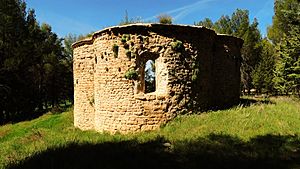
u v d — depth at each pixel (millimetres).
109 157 9164
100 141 12094
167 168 8414
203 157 9125
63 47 46281
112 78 14211
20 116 32469
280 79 27766
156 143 10953
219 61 17391
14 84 31953
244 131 11594
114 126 14156
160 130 13172
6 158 10930
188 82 14242
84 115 17391
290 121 12617
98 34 14836
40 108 37719
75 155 9398
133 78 13828
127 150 9969
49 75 38969
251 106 15914
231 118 13273
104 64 14523
